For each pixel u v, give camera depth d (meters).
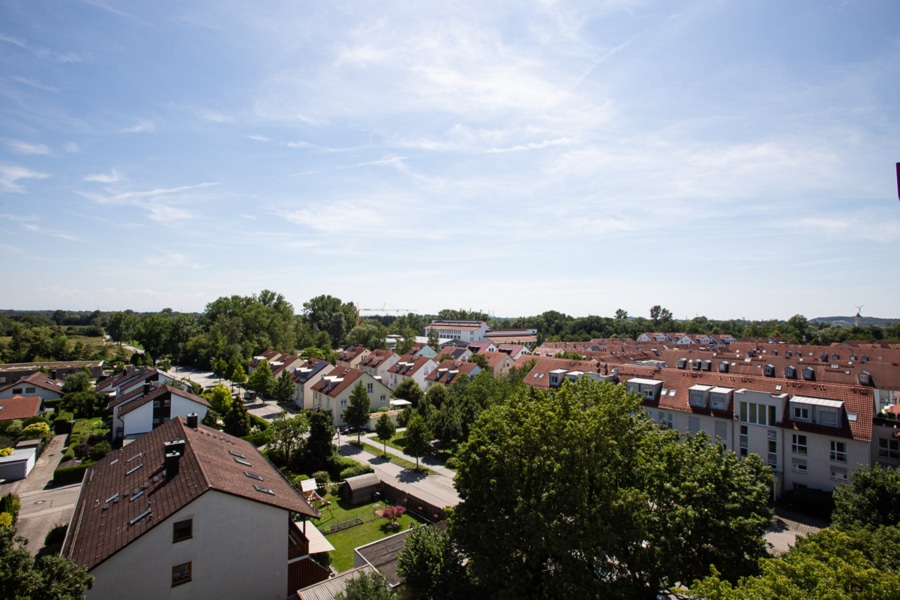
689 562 22.72
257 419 64.12
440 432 53.06
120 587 21.72
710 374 49.72
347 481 41.53
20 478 47.16
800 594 14.16
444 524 33.47
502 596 20.42
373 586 20.94
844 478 38.09
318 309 165.88
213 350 115.75
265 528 25.38
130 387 70.06
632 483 24.08
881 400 63.53
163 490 25.12
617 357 90.44
